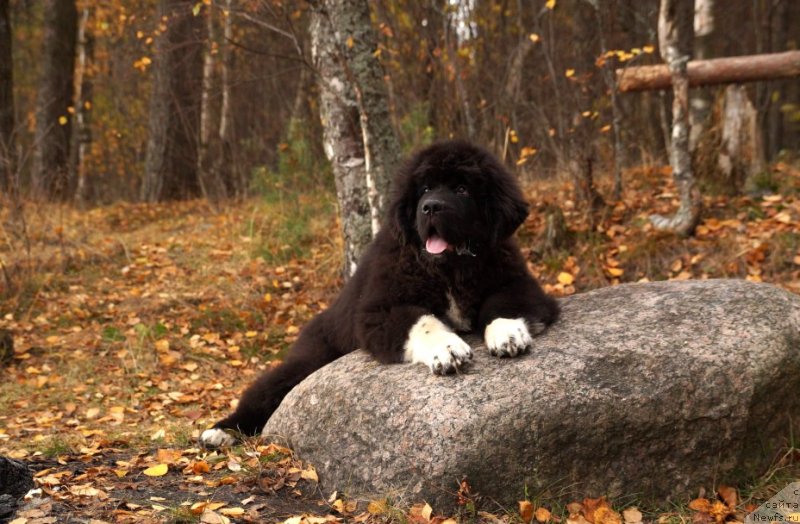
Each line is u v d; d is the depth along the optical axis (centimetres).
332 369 435
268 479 409
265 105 1645
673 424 371
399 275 436
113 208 1549
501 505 361
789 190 822
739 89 838
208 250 1072
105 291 928
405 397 382
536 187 998
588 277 762
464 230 414
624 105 1364
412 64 1171
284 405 450
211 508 359
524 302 425
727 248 734
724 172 841
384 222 473
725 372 377
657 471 375
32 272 927
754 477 390
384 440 379
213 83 1541
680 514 366
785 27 1983
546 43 1177
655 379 373
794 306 420
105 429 555
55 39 1705
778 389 388
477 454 357
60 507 355
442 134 1044
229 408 615
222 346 775
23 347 747
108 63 2412
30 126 2138
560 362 381
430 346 391
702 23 941
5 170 1148
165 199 1714
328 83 741
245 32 1539
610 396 366
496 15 1303
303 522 351
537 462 362
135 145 2631
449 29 992
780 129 1975
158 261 1046
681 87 759
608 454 369
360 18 709
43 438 516
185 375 709
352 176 746
